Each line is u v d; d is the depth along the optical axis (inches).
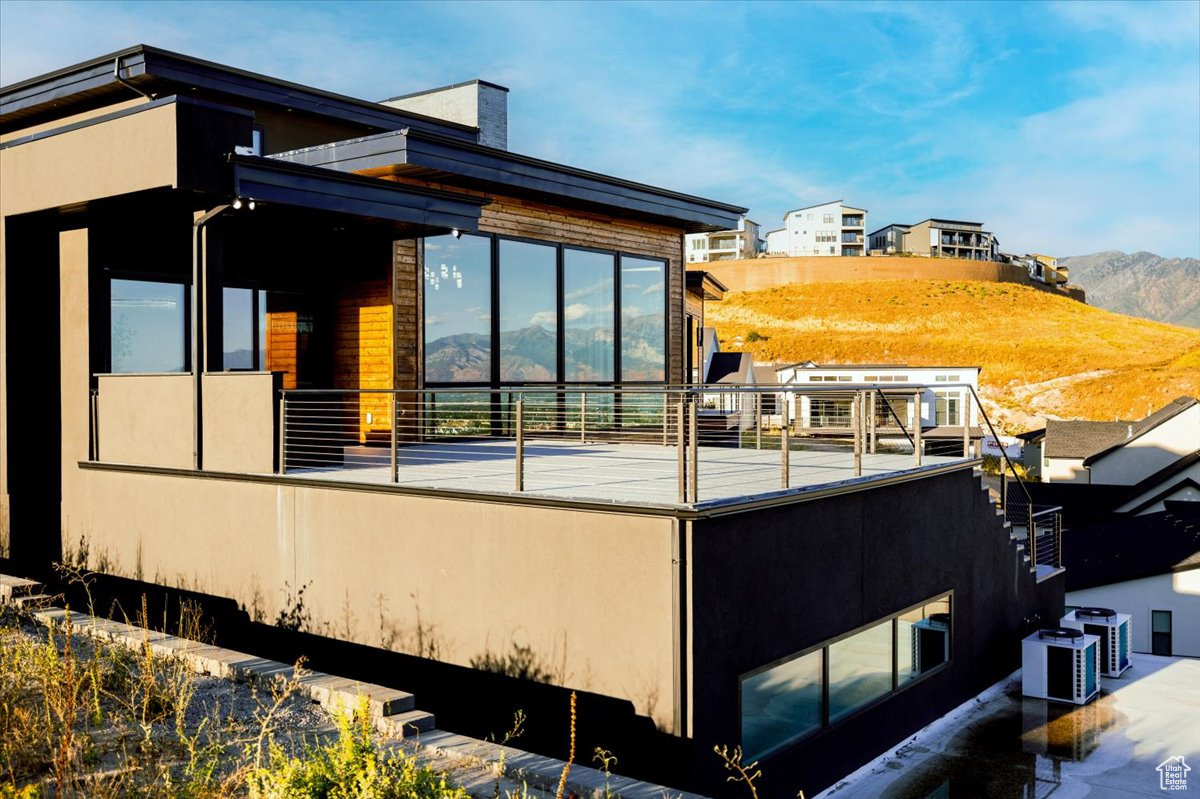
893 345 3437.5
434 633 332.8
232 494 395.5
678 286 687.1
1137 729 415.5
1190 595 901.8
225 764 213.3
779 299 4062.5
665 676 276.1
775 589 310.3
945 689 426.0
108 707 252.7
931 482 416.8
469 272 544.7
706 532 280.1
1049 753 384.8
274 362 539.2
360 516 353.7
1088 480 1742.1
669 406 669.9
